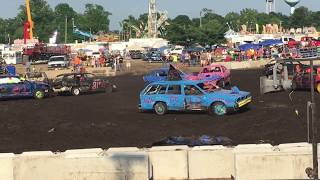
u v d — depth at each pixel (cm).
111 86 3575
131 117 2370
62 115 2483
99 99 3150
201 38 9962
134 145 1730
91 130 2044
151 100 2470
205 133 1914
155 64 6525
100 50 8788
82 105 2866
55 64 6197
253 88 3416
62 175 1068
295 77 2934
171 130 2011
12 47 8931
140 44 10681
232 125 2064
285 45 6638
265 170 1038
